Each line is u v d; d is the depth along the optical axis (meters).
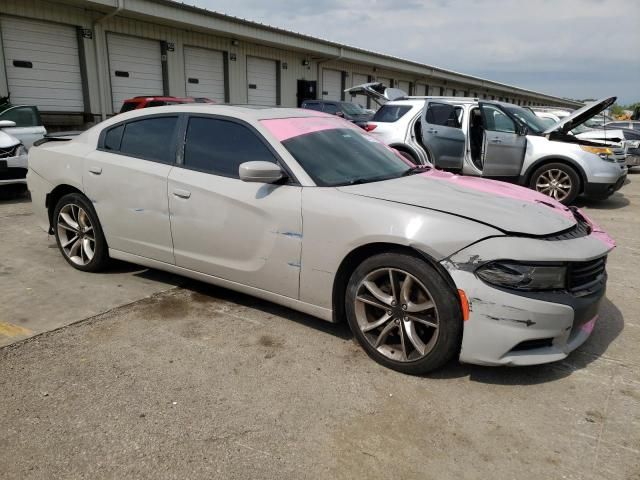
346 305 3.12
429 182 3.48
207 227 3.58
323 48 22.75
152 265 4.07
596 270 2.93
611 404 2.67
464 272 2.65
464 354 2.72
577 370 3.00
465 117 8.12
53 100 14.54
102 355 3.08
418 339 2.87
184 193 3.67
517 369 2.99
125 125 4.21
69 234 4.65
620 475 2.15
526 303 2.60
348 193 3.11
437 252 2.69
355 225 2.94
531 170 8.25
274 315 3.69
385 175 3.56
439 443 2.34
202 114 3.79
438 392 2.75
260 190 3.34
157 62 17.16
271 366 2.99
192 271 3.81
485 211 2.89
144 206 3.92
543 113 12.67
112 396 2.65
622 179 8.29
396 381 2.85
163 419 2.47
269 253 3.32
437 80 37.25
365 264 2.98
